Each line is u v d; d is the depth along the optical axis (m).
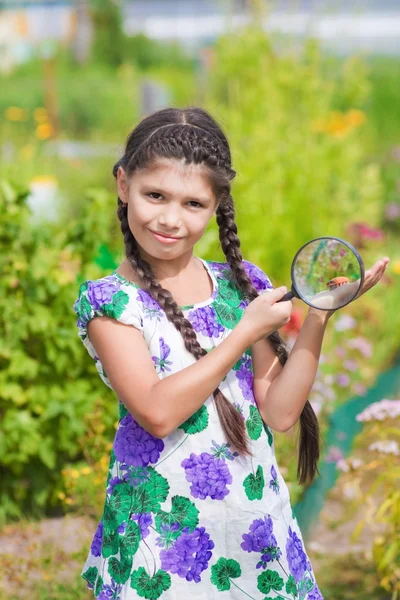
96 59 22.39
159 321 2.33
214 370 2.18
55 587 3.74
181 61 22.06
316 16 9.70
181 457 2.29
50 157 12.39
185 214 2.27
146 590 2.26
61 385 4.62
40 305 4.56
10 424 4.48
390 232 10.41
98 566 2.42
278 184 7.13
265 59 8.61
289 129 8.02
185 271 2.46
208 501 2.29
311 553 4.14
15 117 15.73
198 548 2.28
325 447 4.80
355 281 2.30
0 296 4.50
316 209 7.54
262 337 2.24
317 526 4.42
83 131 17.69
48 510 4.64
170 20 22.77
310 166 7.59
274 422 2.40
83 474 4.38
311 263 2.29
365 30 18.81
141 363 2.26
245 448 2.31
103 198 4.79
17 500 4.61
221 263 2.61
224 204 2.55
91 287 2.34
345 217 8.27
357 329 7.12
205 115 2.38
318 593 2.51
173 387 2.17
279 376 2.42
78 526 4.39
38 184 8.15
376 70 17.17
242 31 8.84
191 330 2.32
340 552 4.17
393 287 8.11
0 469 4.61
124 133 2.91
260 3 9.01
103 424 4.55
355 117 9.12
